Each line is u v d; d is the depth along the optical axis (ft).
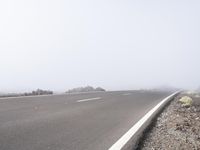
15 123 29.43
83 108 45.68
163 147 23.67
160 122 36.17
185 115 43.50
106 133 26.89
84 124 31.17
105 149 21.31
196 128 33.76
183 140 26.91
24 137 23.70
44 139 23.49
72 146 21.84
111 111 43.42
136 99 70.54
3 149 19.99
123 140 24.20
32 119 32.45
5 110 39.11
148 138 26.40
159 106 53.16
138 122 33.73
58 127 28.71
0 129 26.08
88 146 22.03
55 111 40.37
